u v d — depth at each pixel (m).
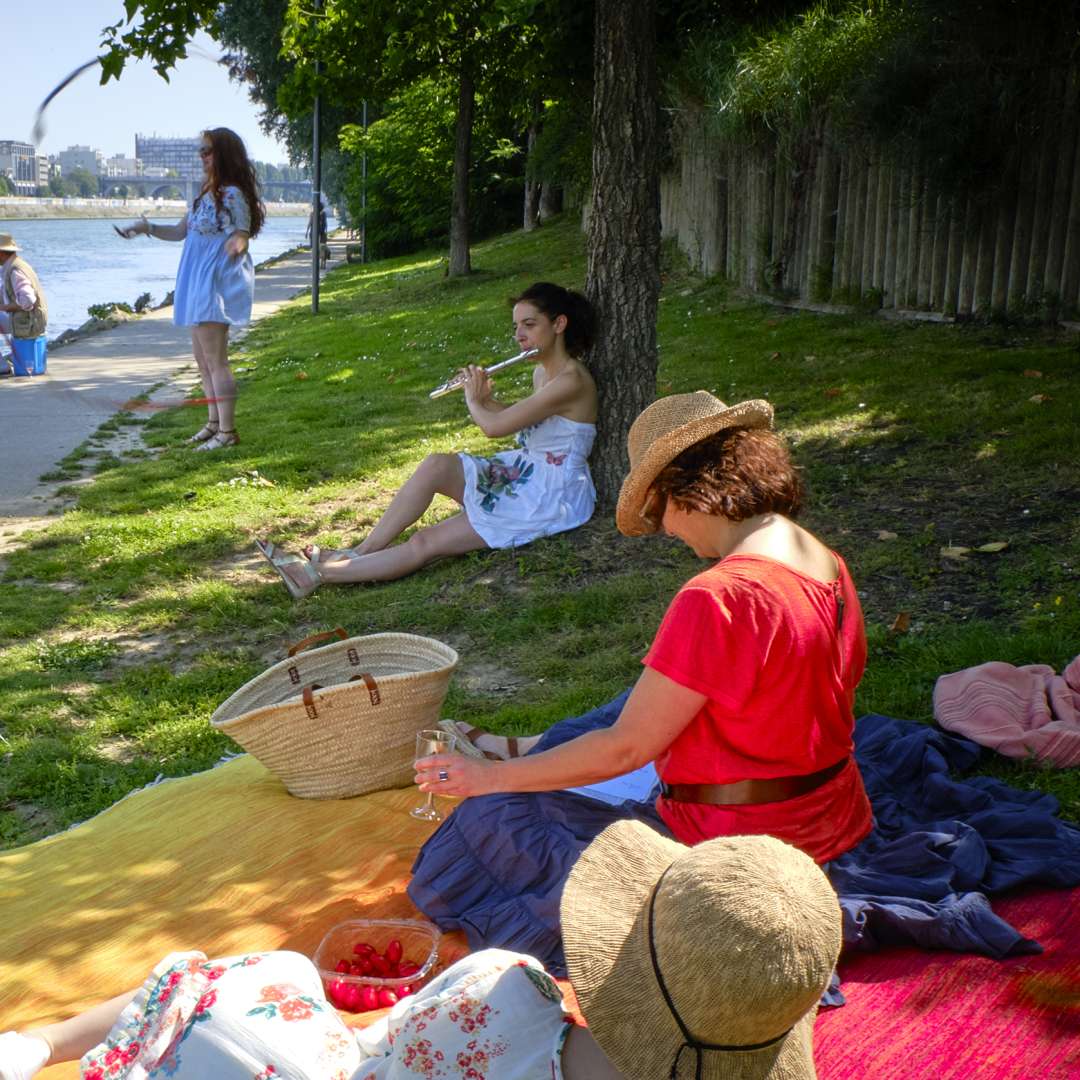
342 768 3.96
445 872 3.09
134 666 5.85
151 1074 2.04
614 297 6.96
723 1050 1.62
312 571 6.54
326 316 21.03
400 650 4.43
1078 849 3.18
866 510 6.89
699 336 13.13
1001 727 4.09
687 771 2.76
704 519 2.80
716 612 2.59
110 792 4.55
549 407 6.83
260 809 3.93
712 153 16.34
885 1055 2.50
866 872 2.96
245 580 6.96
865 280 13.14
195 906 3.37
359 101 19.84
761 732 2.67
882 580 5.89
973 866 3.03
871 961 2.83
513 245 28.52
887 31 11.34
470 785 2.78
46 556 7.51
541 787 2.74
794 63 12.26
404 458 9.58
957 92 10.58
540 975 1.92
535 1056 1.82
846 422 8.77
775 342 12.16
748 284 15.31
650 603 6.02
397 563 6.68
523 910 2.94
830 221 13.61
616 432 7.07
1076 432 7.61
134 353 18.02
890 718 4.11
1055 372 9.21
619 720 2.69
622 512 2.90
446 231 37.06
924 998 2.67
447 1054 1.84
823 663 2.66
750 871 1.61
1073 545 5.97
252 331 20.06
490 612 6.12
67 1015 2.93
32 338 15.27
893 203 12.47
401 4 16.03
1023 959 2.79
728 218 16.42
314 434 10.71
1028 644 4.87
